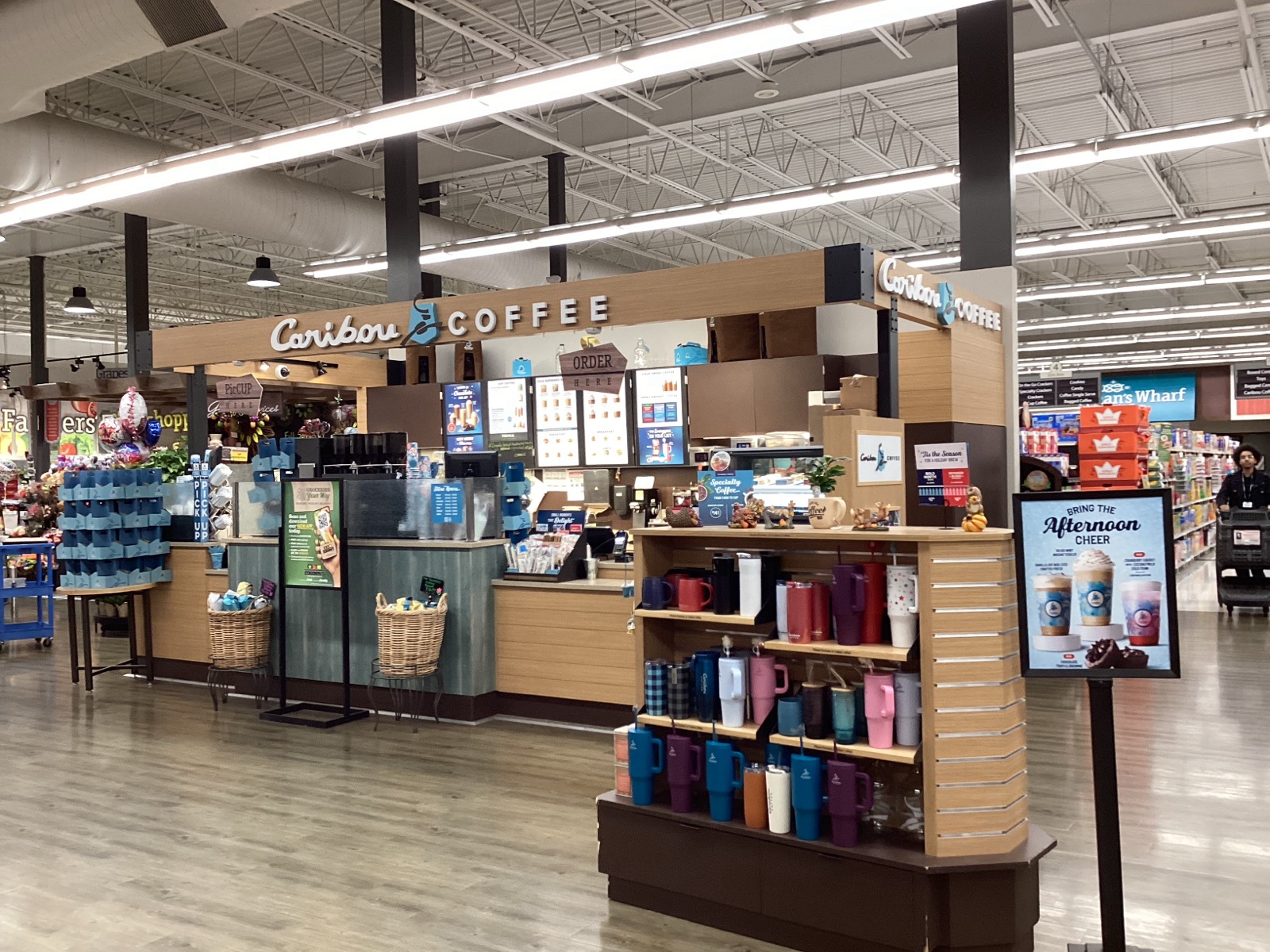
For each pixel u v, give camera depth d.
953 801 3.46
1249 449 11.87
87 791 5.52
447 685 6.97
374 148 14.98
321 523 7.11
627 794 4.09
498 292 7.10
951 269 20.17
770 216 18.42
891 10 5.86
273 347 8.14
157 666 8.70
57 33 7.69
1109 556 3.22
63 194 9.83
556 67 7.07
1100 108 13.11
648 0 10.28
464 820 4.96
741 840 3.72
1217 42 11.02
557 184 14.73
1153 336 23.73
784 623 3.87
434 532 7.07
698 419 9.20
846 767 3.53
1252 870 4.23
